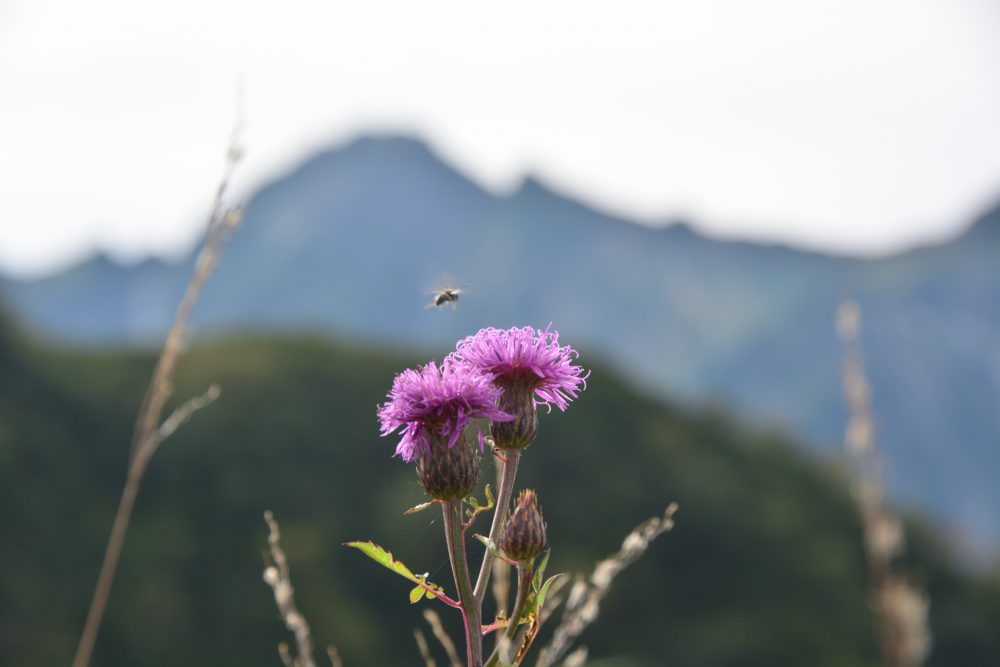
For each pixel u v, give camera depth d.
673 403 95.62
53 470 69.44
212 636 59.75
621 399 90.38
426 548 40.59
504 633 2.41
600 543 72.94
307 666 2.96
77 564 62.00
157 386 3.83
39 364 80.62
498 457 2.76
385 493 72.94
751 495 83.31
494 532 2.60
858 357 4.15
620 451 83.38
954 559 84.19
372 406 86.06
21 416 72.50
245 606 61.50
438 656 35.91
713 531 77.56
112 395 80.69
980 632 74.75
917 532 85.44
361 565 66.44
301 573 63.66
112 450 74.25
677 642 68.94
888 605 3.80
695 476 80.56
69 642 55.94
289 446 77.00
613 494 77.19
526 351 2.88
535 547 2.45
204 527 68.56
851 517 83.75
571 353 2.98
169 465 73.06
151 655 57.66
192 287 3.84
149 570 62.88
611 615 68.56
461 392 2.68
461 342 3.00
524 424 2.78
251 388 84.00
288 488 71.88
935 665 73.50
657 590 72.94
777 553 76.69
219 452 74.75
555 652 3.03
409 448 2.70
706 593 73.94
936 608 77.62
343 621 61.00
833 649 70.00
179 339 3.83
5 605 55.53
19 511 63.31
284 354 91.19
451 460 2.61
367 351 97.19
